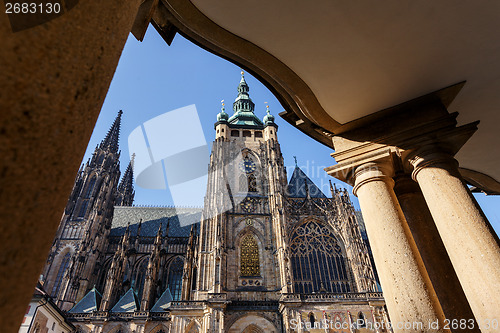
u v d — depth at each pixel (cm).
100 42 293
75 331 6300
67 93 248
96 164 10194
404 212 1209
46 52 233
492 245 824
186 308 5816
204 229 6700
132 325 6438
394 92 1099
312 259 6444
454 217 897
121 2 332
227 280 6069
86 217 8894
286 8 884
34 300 4875
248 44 1011
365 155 1127
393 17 895
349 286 6150
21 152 202
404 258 925
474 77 1059
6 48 207
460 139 1026
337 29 930
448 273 1092
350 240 6450
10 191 192
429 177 995
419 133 1070
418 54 988
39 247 218
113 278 7144
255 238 6706
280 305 5638
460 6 864
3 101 196
